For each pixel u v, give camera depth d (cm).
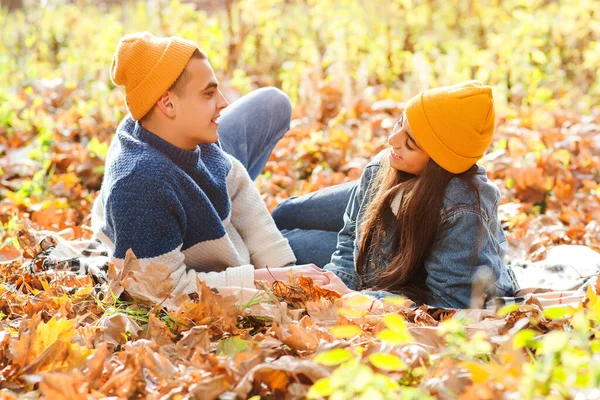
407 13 862
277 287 273
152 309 250
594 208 449
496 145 554
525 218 422
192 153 284
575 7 832
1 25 934
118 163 278
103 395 191
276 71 814
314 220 348
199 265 295
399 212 282
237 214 319
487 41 819
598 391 162
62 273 287
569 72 804
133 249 268
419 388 180
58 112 646
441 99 271
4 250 345
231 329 241
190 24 876
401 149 280
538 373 169
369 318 246
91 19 960
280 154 549
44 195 481
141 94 276
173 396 190
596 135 579
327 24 860
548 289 296
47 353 210
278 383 196
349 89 643
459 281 275
